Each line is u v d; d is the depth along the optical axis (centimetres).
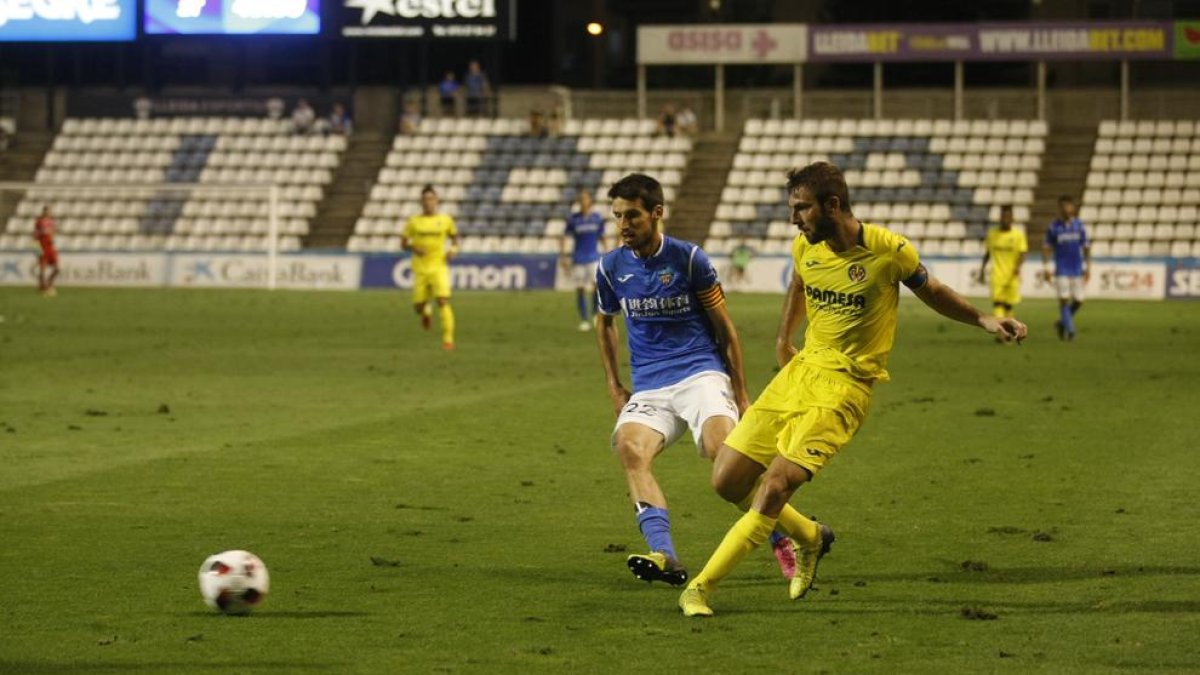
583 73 12494
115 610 1631
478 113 10481
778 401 1658
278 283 9281
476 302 7869
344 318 6594
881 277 1628
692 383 1789
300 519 2175
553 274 9031
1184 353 5003
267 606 1650
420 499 2342
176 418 3309
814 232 1628
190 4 9744
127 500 2322
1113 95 9988
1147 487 2423
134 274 9400
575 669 1399
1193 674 1375
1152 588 1723
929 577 1795
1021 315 7019
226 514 2212
